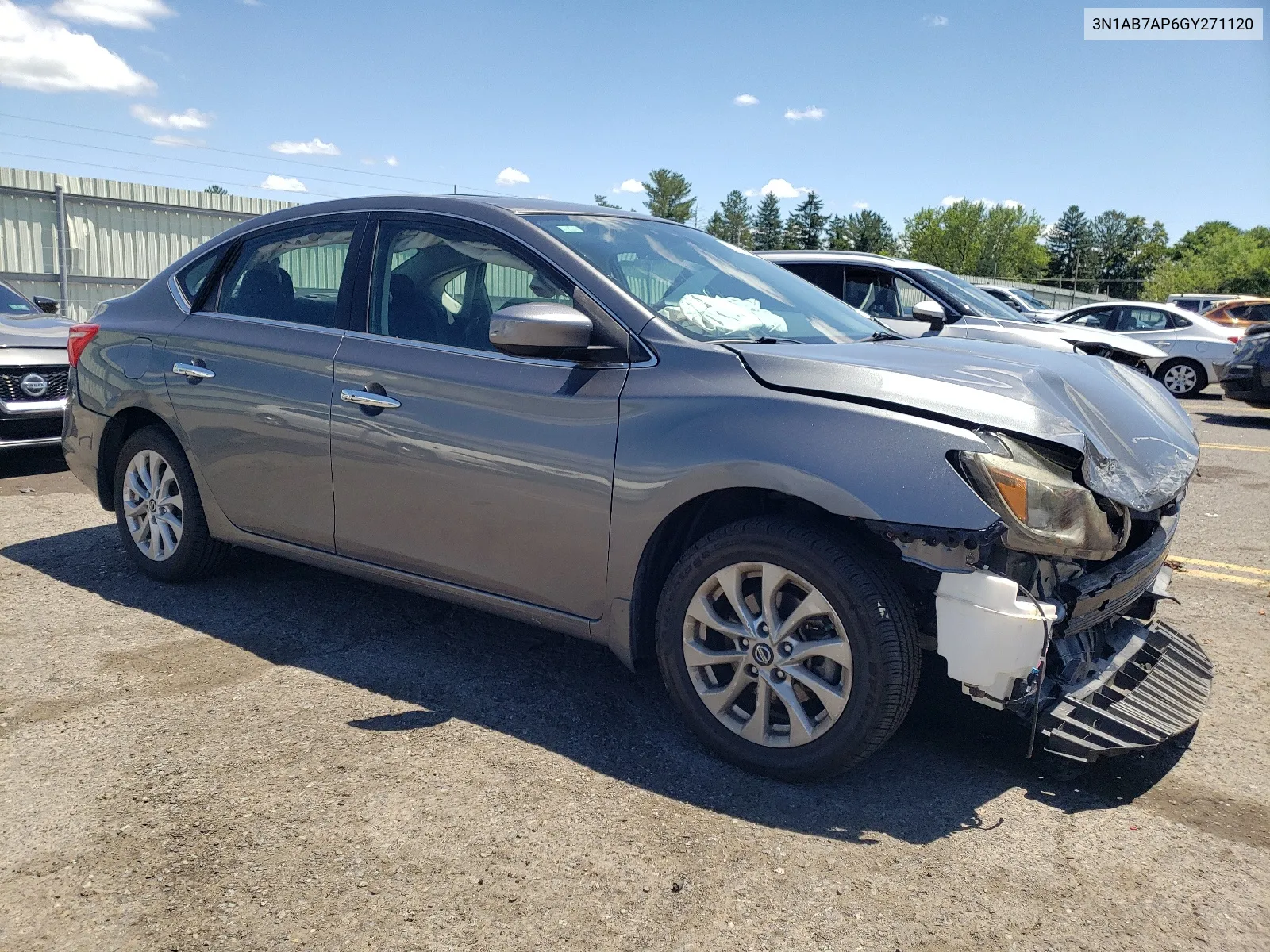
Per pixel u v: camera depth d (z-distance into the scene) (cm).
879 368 273
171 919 215
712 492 284
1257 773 292
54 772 276
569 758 291
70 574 452
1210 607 455
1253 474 838
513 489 312
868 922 219
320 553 374
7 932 210
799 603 272
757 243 13212
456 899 223
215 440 396
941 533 246
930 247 13975
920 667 265
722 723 289
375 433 343
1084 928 219
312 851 240
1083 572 277
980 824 260
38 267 1955
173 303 426
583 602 308
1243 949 213
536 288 324
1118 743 263
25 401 664
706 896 226
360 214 376
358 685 339
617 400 294
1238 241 12662
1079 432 265
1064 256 16425
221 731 302
